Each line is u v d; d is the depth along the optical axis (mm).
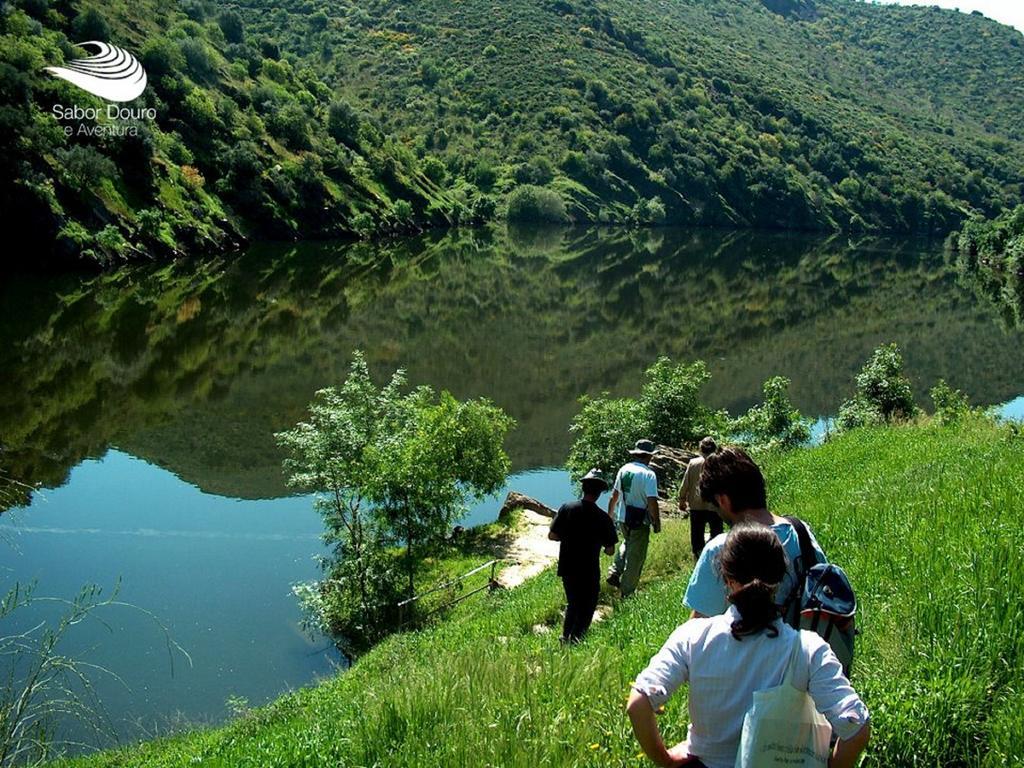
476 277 77062
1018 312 68188
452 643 11383
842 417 28516
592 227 143750
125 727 11891
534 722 4785
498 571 18188
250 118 104125
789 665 2781
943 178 198500
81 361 37750
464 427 20453
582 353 48562
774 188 173625
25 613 14992
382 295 63906
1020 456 12188
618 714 4770
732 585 2986
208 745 8953
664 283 80125
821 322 61812
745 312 65312
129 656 14094
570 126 169500
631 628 7969
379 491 16500
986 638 4723
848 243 145500
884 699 4312
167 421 30375
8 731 6293
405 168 129750
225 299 56500
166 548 19172
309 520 21469
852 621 3461
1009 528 6770
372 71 187750
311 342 46375
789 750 2711
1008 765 3789
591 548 9367
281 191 97125
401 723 5309
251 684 13758
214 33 125500
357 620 15984
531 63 194375
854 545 7996
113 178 71375
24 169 59969
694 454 23297
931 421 23234
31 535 19203
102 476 24141
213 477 24719
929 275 96250
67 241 60562
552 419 35250
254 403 33625
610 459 24266
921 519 8117
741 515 3775
